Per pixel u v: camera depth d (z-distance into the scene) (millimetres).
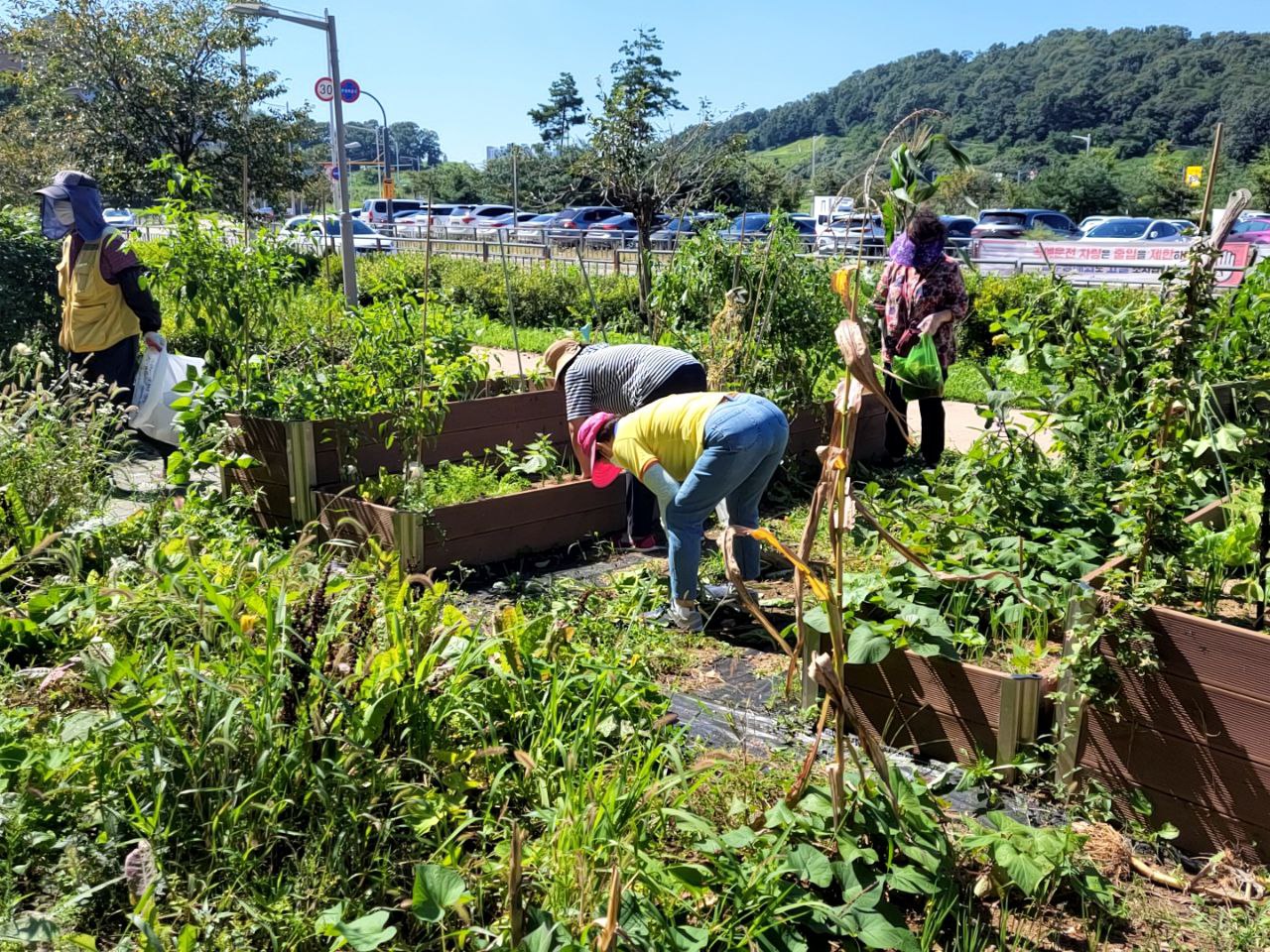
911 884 2877
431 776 3238
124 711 2984
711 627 5145
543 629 3977
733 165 23891
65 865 2750
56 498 5480
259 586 3625
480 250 29172
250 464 6305
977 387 11336
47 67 23750
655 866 2732
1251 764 3166
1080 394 5293
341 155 14867
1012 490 4812
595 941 2480
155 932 2420
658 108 22969
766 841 2949
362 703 3201
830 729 3992
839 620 2896
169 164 7117
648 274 9789
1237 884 3143
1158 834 3314
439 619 3768
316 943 2633
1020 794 3590
